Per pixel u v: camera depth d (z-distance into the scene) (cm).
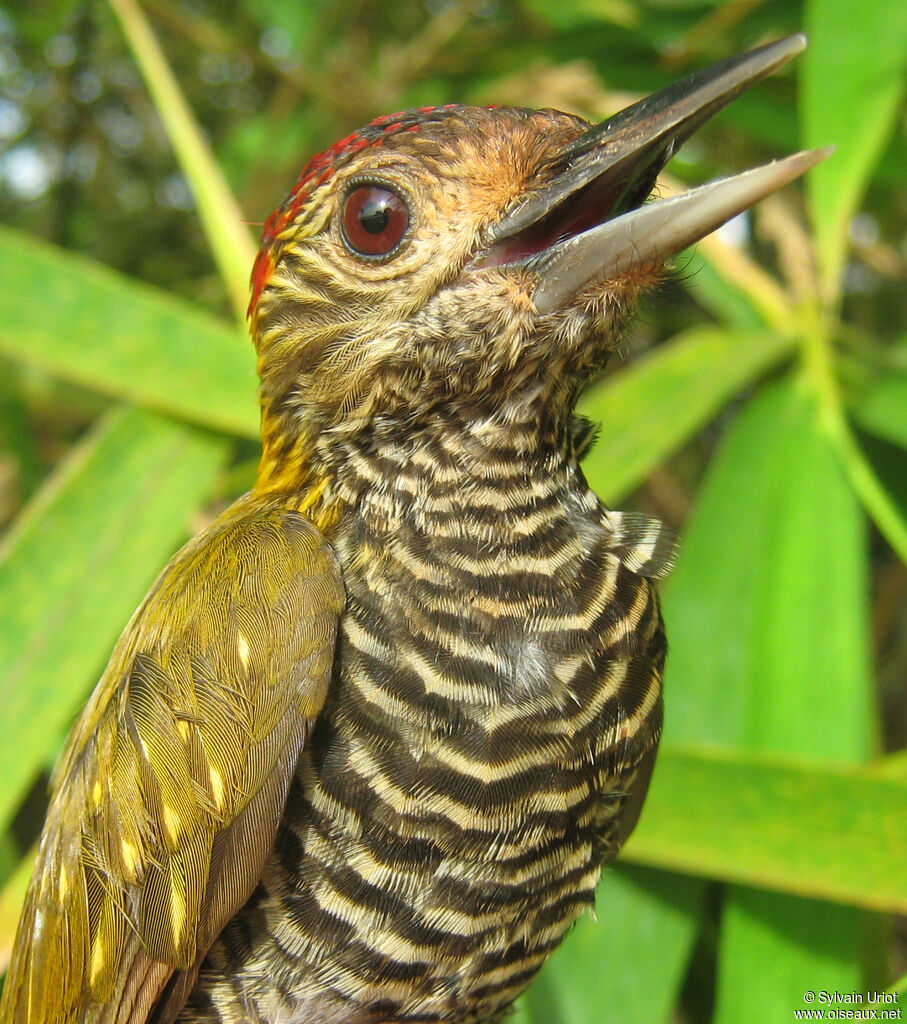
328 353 49
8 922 51
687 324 68
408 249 49
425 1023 49
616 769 49
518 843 48
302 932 48
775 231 56
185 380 53
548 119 49
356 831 48
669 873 52
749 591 53
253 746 48
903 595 70
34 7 83
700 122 49
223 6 93
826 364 54
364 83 79
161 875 48
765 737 52
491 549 49
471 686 48
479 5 82
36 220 94
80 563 53
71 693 52
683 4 61
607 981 52
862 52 53
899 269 69
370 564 49
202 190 54
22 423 59
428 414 49
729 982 52
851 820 50
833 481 53
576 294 49
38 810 57
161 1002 48
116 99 95
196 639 48
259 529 49
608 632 49
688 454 77
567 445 49
